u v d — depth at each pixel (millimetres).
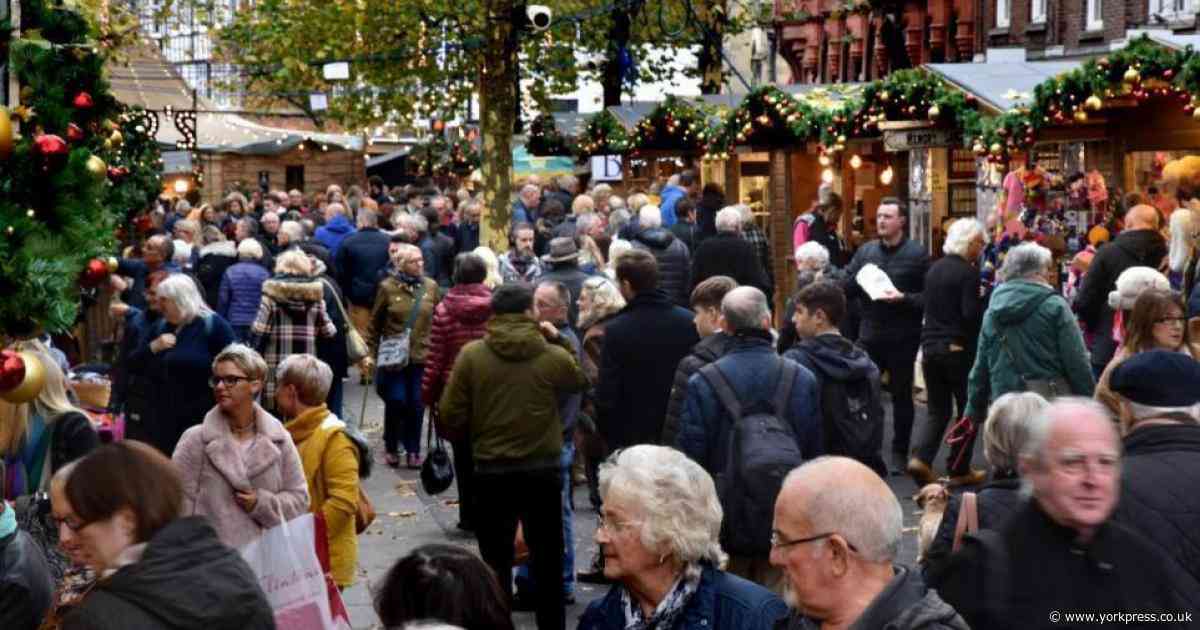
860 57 43125
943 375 14930
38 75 6875
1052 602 5309
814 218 22672
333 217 25672
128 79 33469
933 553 6594
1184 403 6492
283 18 35781
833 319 10234
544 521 10320
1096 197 18516
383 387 17078
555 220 23781
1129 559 5332
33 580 6699
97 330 16203
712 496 6148
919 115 19281
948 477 13797
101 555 5148
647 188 33000
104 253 6652
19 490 8523
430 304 17031
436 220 23797
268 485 8875
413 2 33719
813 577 4961
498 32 31984
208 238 24406
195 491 8812
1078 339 12672
